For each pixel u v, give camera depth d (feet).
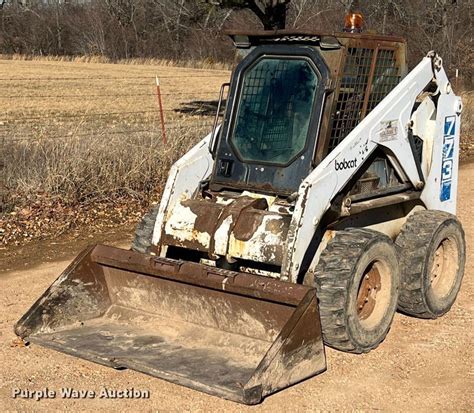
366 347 18.43
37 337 18.47
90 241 30.58
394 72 20.54
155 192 36.70
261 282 16.87
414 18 101.91
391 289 19.11
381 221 20.84
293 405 16.33
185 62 170.19
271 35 19.06
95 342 18.26
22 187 34.09
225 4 62.95
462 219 33.35
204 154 20.17
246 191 19.30
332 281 17.43
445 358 18.76
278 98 19.12
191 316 18.80
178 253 19.86
